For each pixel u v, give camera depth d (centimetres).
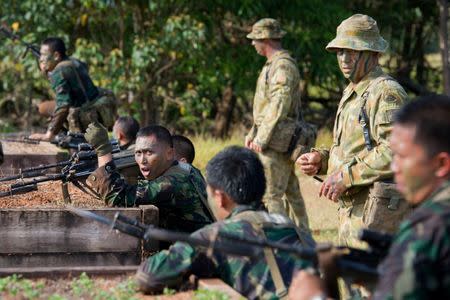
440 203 421
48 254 799
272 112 1246
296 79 1271
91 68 2095
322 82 2358
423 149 437
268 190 1249
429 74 2652
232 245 522
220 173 641
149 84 2191
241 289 612
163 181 830
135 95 2197
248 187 638
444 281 405
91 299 614
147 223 806
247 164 644
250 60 2172
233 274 614
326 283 479
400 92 840
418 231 413
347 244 865
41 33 2098
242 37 2233
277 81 1259
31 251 795
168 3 2098
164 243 839
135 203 827
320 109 2589
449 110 440
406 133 442
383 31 2486
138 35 2133
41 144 1373
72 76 1439
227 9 2141
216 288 602
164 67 2172
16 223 793
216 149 1909
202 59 2139
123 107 2203
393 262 419
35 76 2091
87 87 1459
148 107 2273
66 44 2103
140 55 2056
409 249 410
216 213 654
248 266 610
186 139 1030
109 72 2095
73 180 909
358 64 864
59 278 667
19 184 895
